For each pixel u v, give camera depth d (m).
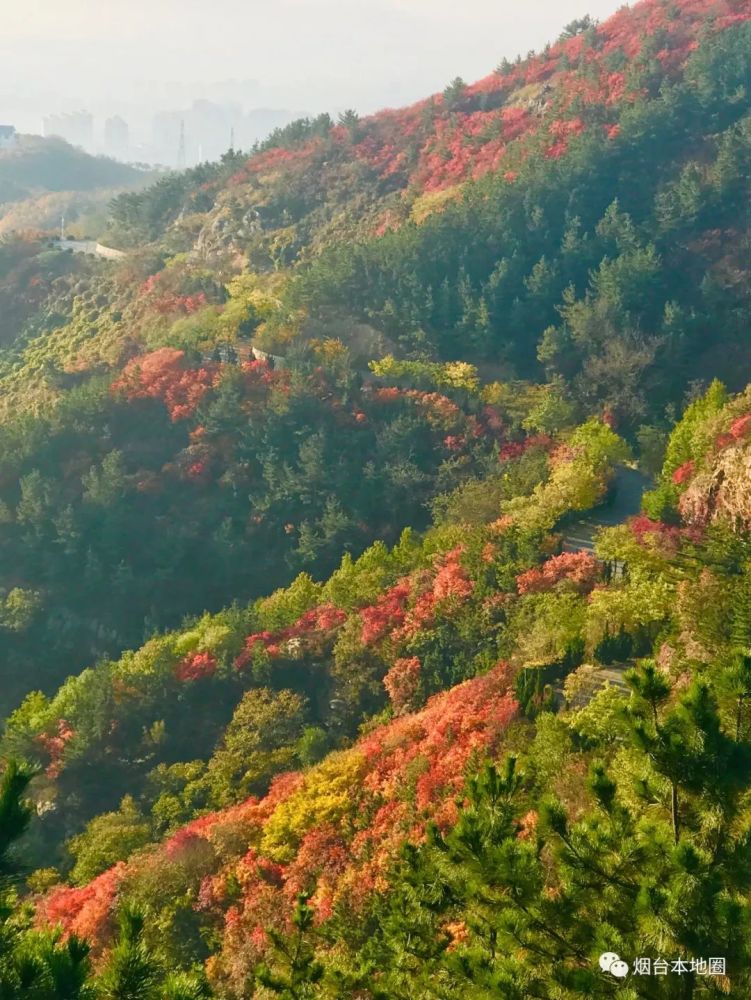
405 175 118.62
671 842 13.00
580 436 66.25
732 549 36.81
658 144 101.12
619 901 13.30
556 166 98.12
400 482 72.88
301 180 124.50
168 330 93.56
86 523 73.81
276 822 36.16
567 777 27.08
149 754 50.25
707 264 87.50
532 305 88.06
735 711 13.81
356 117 134.38
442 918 19.89
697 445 50.34
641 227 90.56
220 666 53.44
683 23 118.00
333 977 16.52
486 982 13.05
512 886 13.78
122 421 81.88
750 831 12.70
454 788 32.97
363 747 40.12
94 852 41.06
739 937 11.87
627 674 13.95
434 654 46.59
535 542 51.53
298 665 52.62
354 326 90.69
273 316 89.38
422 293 89.06
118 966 11.23
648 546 44.44
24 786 11.42
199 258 118.69
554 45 132.38
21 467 78.88
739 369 78.94
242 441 78.94
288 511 75.19
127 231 134.50
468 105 128.38
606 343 79.50
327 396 80.19
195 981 12.06
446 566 52.56
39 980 10.44
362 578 56.50
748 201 91.12
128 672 54.44
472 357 87.94
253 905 32.50
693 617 33.97
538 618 44.19
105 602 72.81
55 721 53.25
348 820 35.22
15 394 97.12
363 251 93.94
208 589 73.44
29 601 71.31
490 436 75.88
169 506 76.69
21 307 116.75
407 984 16.55
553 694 38.19
